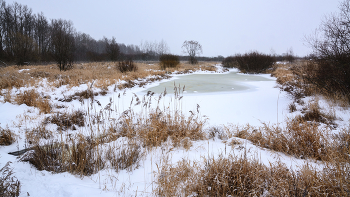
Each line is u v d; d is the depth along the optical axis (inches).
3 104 267.1
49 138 170.2
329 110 207.3
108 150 129.0
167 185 89.4
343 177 84.0
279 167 99.9
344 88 236.7
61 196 82.6
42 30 1633.9
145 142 145.2
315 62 283.9
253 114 239.8
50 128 193.5
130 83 458.6
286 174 93.0
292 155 129.7
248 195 82.5
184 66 1082.7
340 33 238.4
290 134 145.7
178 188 91.1
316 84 275.4
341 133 145.7
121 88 416.5
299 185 83.7
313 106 215.0
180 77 697.6
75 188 89.3
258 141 149.4
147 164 123.0
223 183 86.4
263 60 852.0
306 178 88.6
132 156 120.6
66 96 316.8
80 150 121.9
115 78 483.8
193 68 1006.4
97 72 589.3
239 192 84.0
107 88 392.5
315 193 79.7
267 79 627.2
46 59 1166.3
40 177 99.0
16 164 110.1
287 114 230.8
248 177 90.9
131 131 162.6
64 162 114.0
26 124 201.2
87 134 179.5
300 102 259.8
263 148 141.6
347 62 232.2
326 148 123.6
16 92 331.6
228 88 441.4
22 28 1433.3
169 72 789.2
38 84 405.4
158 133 157.5
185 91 405.4
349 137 128.6
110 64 895.1
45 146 133.0
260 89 419.5
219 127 185.0
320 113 204.1
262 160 120.5
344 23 235.8
